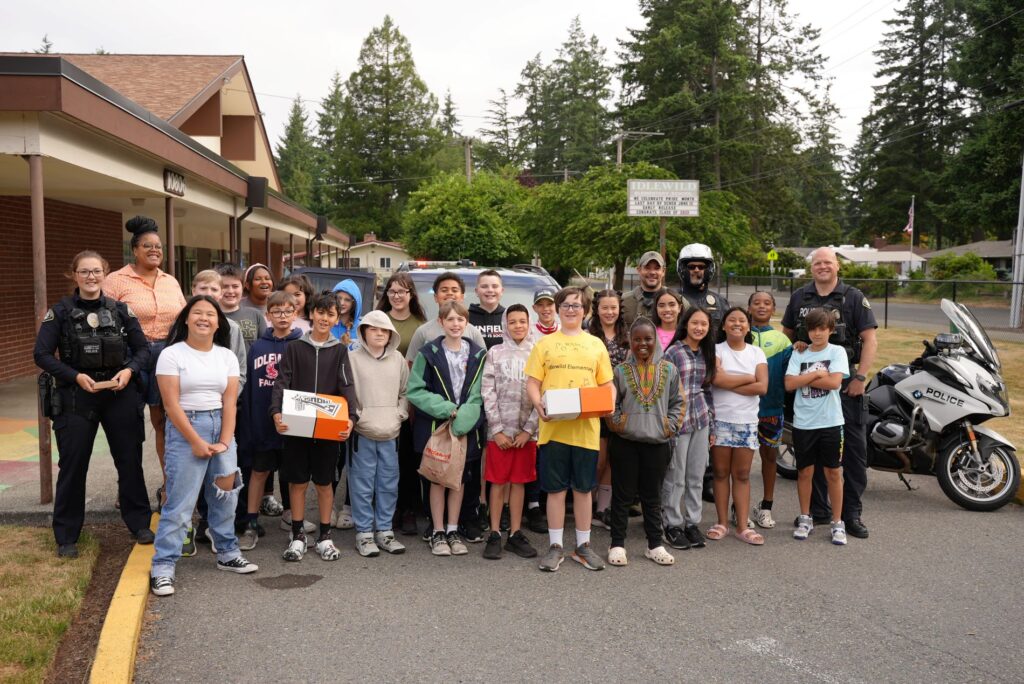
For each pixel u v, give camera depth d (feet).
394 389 18.57
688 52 165.68
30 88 21.43
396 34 222.69
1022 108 110.52
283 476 17.90
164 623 14.46
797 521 20.18
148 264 19.13
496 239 134.31
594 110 246.06
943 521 21.33
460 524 19.95
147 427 30.58
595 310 20.79
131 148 29.40
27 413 32.42
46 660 12.37
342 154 219.41
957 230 215.72
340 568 17.52
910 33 213.46
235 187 44.11
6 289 40.16
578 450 17.57
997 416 21.72
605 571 17.57
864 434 20.10
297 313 21.89
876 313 88.99
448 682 12.39
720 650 13.62
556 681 12.46
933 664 13.17
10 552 16.90
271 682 12.34
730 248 98.73
